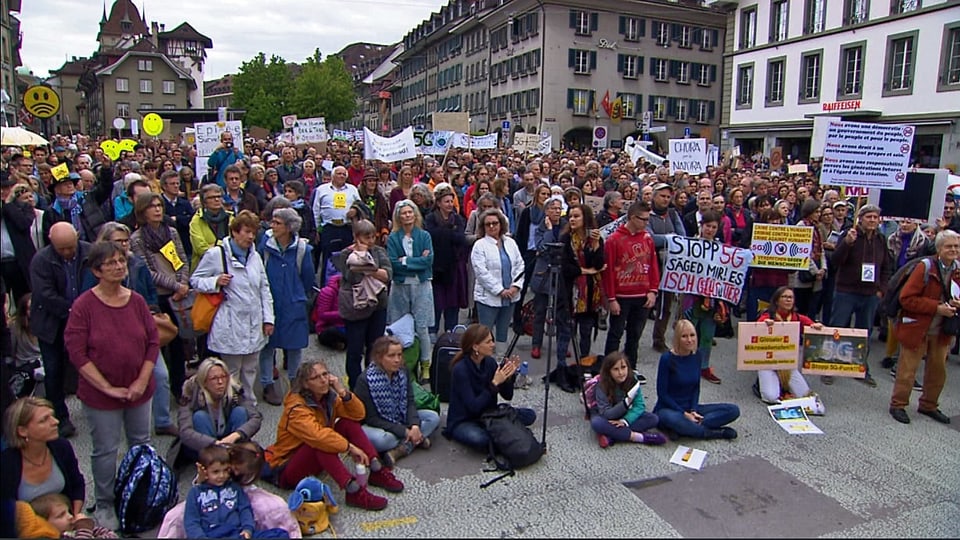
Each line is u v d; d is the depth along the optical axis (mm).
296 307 6574
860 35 31000
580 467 5504
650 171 16594
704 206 8875
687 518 4770
